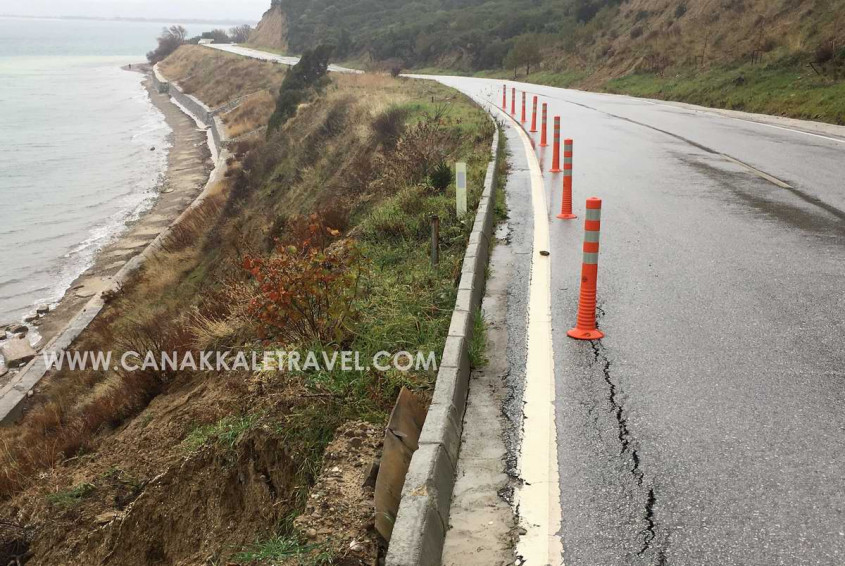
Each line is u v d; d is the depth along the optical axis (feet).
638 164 46.55
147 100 278.26
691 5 124.06
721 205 34.09
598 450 14.07
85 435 32.12
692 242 28.07
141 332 50.70
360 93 108.06
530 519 12.10
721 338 18.97
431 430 13.78
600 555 11.20
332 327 20.45
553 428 14.96
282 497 15.74
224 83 240.73
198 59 315.78
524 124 71.61
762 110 74.54
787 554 11.02
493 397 16.44
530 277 24.82
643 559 11.07
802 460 13.41
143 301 67.87
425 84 123.85
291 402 17.56
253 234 69.21
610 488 12.85
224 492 17.43
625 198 36.70
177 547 17.69
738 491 12.58
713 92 88.79
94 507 23.02
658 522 11.88
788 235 28.35
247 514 16.44
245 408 20.26
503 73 176.86
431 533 11.28
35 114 241.76
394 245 29.84
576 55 152.66
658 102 95.04
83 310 71.31
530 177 43.34
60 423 41.88
